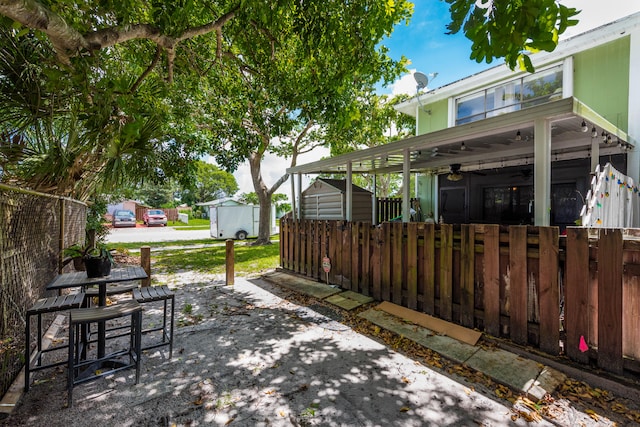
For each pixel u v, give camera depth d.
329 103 4.34
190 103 7.90
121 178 4.07
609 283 2.38
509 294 3.03
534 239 2.85
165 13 2.70
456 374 2.54
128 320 3.93
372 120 12.27
